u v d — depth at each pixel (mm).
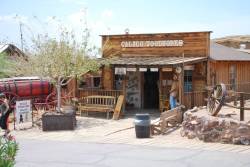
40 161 13016
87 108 22703
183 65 20906
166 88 23234
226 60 25391
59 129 18953
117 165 12320
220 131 15164
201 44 23047
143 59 23094
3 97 20719
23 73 21547
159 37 24078
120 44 25203
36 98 24625
